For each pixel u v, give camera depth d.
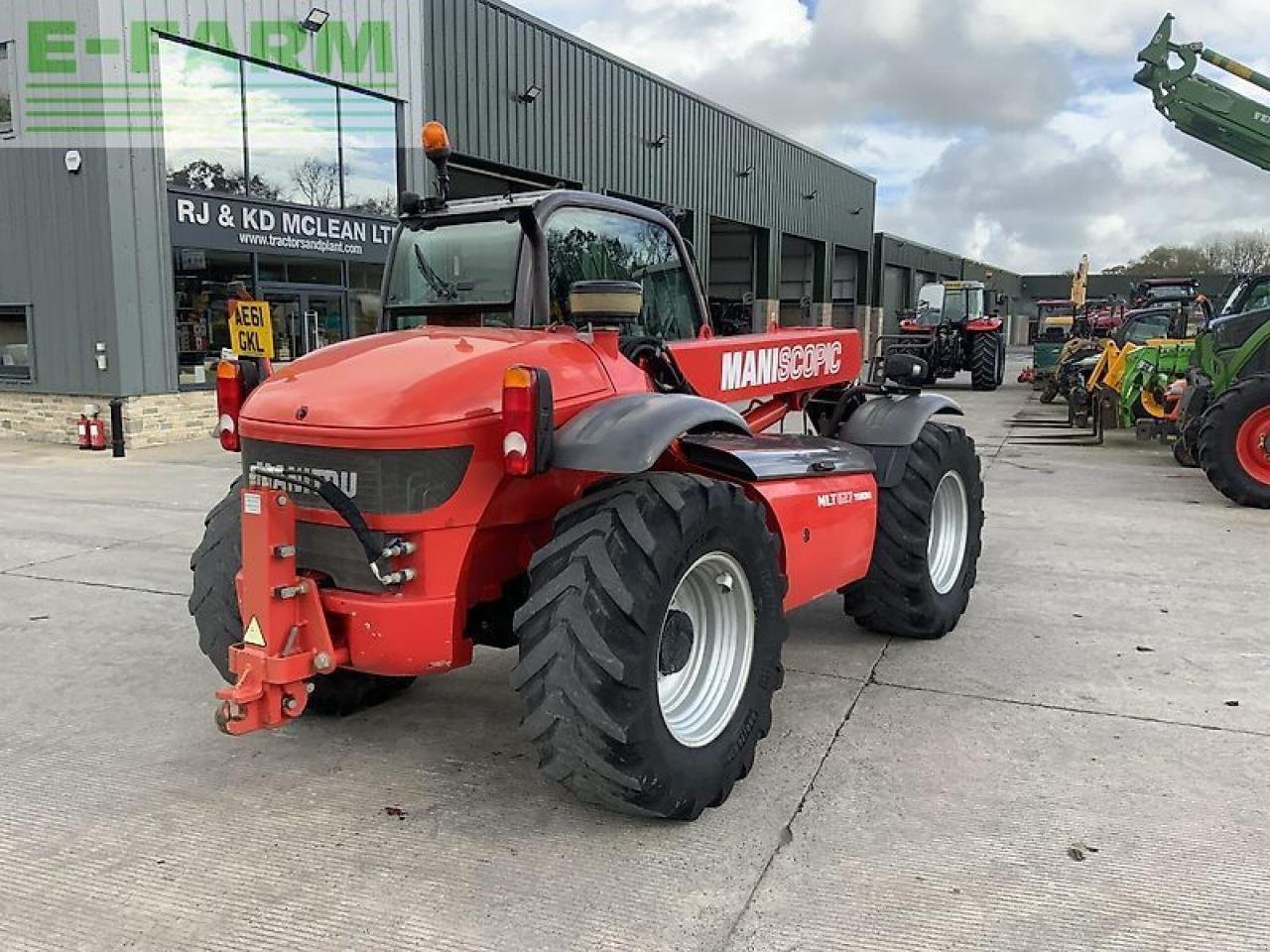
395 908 2.61
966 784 3.28
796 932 2.49
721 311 4.61
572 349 3.18
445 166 3.73
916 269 44.09
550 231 3.45
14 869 2.82
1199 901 2.61
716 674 3.24
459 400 2.84
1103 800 3.16
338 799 3.22
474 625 3.38
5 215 12.66
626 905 2.61
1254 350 9.47
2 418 13.33
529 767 3.46
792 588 3.74
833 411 5.06
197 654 4.64
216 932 2.52
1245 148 12.16
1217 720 3.80
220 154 13.11
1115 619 5.14
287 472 2.89
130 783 3.34
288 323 14.19
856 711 3.91
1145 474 10.20
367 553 2.83
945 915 2.55
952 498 4.99
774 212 27.97
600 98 19.41
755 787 3.27
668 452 3.54
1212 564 6.30
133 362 12.24
